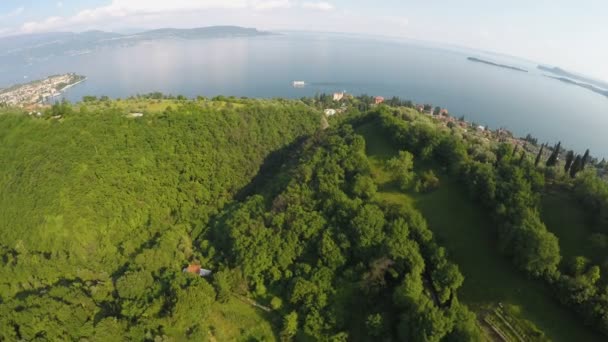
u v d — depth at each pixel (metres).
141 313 66.81
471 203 78.81
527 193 71.94
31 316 66.50
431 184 85.44
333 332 63.31
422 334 51.97
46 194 100.31
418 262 64.56
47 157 106.12
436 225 76.00
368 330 60.28
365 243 70.69
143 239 102.88
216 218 104.19
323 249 72.75
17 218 99.12
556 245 58.41
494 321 57.72
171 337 62.38
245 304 72.69
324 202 85.44
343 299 66.06
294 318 65.19
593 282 55.06
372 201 82.88
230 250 85.06
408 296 58.47
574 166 87.88
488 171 78.25
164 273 80.12
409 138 99.31
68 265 90.69
